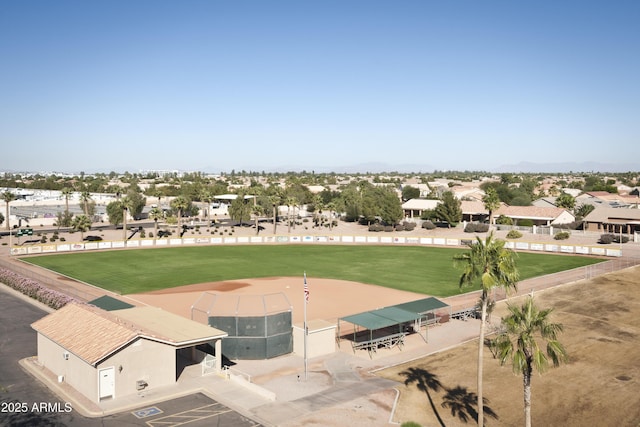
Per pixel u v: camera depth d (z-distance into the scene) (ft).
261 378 120.88
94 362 103.55
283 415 100.32
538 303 189.06
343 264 287.69
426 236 395.75
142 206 518.78
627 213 374.22
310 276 250.98
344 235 388.78
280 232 428.56
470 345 145.07
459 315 173.47
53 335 120.26
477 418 100.01
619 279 225.35
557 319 167.84
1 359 131.85
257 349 134.10
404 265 283.79
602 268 255.91
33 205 618.03
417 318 148.25
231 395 109.81
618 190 655.35
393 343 148.25
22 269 266.98
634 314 172.45
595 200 497.87
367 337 154.61
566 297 197.06
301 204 611.47
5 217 445.78
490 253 95.45
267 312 140.05
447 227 422.00
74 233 405.39
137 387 109.70
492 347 107.24
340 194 614.34
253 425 95.96
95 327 117.80
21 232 341.21
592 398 108.78
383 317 146.30
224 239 379.55
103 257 312.29
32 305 189.67
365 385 116.37
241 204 472.85
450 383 117.50
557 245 318.24
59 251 333.01
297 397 109.40
